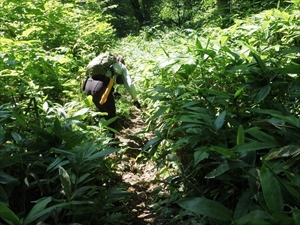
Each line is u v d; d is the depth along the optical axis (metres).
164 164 3.64
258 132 2.36
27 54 5.54
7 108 3.29
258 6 7.64
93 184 3.24
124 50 9.23
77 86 6.19
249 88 3.64
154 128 4.77
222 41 4.40
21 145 2.99
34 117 3.81
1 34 6.25
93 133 4.04
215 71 4.00
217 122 2.86
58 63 6.14
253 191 2.13
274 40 4.59
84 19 10.71
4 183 2.43
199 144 3.10
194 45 4.79
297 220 1.68
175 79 4.31
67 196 2.44
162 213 3.15
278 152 2.15
